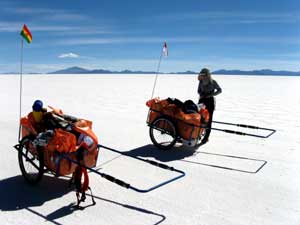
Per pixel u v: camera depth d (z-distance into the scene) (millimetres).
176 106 7945
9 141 8969
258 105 17062
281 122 12195
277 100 19484
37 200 5324
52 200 5328
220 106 16719
